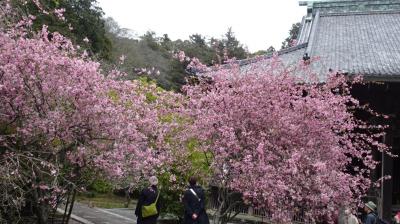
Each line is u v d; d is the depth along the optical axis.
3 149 7.35
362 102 14.38
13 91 7.02
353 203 9.09
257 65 9.57
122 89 8.10
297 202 7.66
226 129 7.59
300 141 7.94
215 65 9.56
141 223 9.09
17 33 7.57
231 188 7.85
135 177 7.77
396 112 14.12
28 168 7.14
